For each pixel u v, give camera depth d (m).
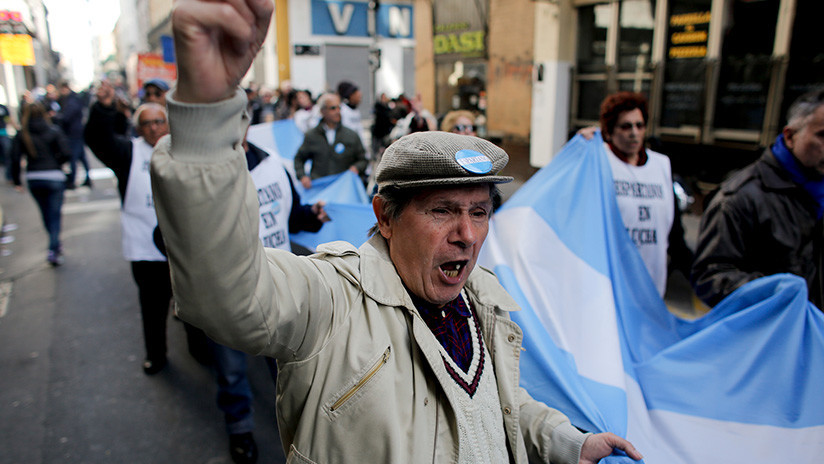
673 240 3.22
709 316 2.43
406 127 5.32
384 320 1.04
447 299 1.12
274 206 2.94
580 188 2.60
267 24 0.70
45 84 28.34
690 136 9.27
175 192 0.71
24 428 3.29
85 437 3.20
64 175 6.43
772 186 2.41
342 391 0.96
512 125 13.25
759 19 8.14
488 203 1.12
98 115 3.30
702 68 8.91
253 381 3.84
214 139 0.72
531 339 1.99
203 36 0.66
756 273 2.37
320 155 5.71
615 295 2.45
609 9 10.41
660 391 2.19
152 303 3.76
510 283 2.24
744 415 2.07
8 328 4.75
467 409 1.09
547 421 1.41
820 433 1.95
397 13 22.45
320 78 21.62
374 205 1.16
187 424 3.32
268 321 0.83
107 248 7.16
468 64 14.50
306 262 1.00
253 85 18.42
